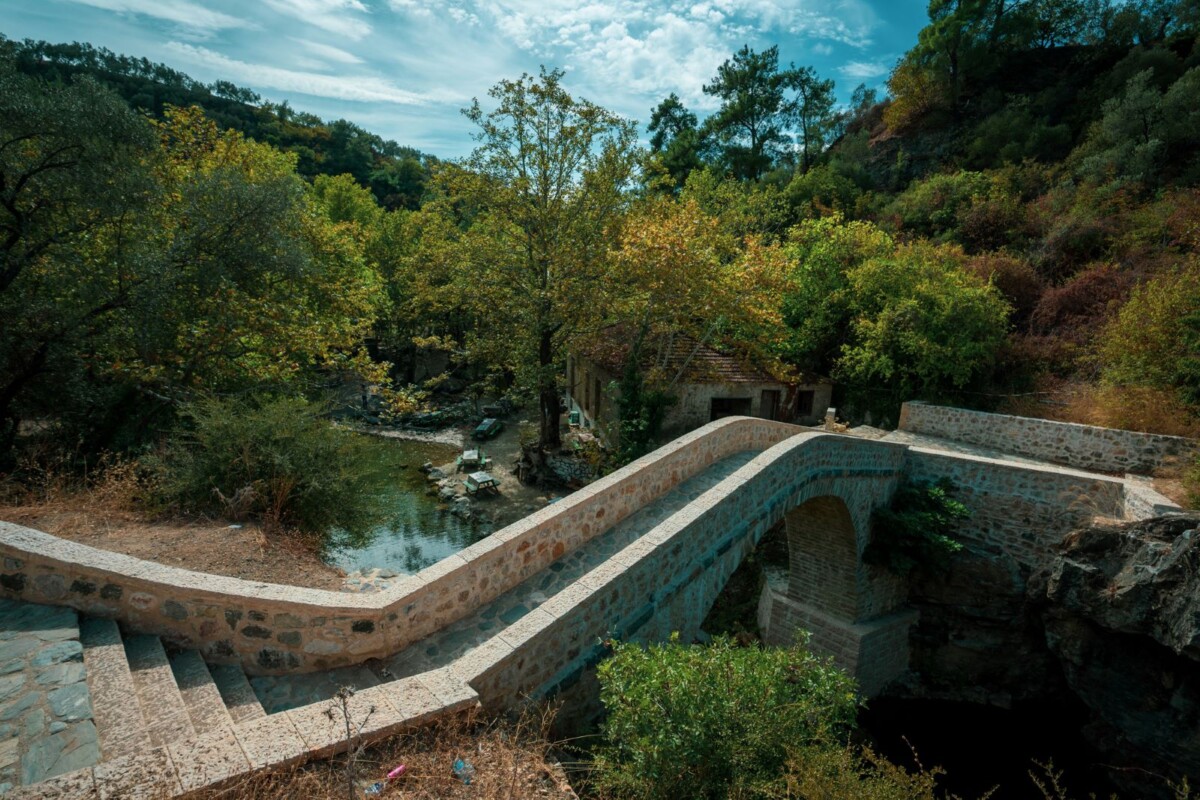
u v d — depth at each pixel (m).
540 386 20.61
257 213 11.76
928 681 13.57
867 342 18.11
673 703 3.93
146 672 4.31
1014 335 17.67
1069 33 35.62
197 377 11.57
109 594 4.80
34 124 9.00
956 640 13.12
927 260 18.61
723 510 7.37
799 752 3.88
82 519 6.86
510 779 3.49
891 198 30.88
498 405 31.69
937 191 26.06
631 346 18.50
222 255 11.52
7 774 3.15
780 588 13.98
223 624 4.86
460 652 5.29
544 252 19.64
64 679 3.95
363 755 3.50
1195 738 9.04
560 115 19.02
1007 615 12.36
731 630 14.39
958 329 16.91
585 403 24.33
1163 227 17.58
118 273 10.28
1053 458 14.05
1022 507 12.09
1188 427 12.34
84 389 9.65
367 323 16.80
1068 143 27.38
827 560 12.63
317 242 16.86
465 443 26.78
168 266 10.48
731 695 4.04
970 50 33.81
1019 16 34.56
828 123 41.81
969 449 15.15
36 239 10.05
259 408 10.14
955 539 12.89
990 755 11.97
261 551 6.77
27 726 3.51
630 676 4.25
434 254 21.30
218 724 3.96
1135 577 9.10
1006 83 33.97
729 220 27.19
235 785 3.07
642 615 5.97
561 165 19.52
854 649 12.28
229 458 8.05
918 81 35.09
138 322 9.95
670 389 17.23
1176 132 21.78
